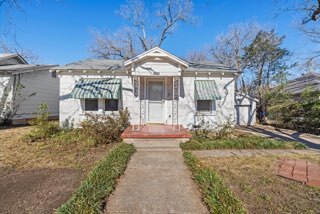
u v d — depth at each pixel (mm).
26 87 15430
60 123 12281
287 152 7863
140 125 11742
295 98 21156
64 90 12414
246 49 24562
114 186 4504
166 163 6250
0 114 14109
